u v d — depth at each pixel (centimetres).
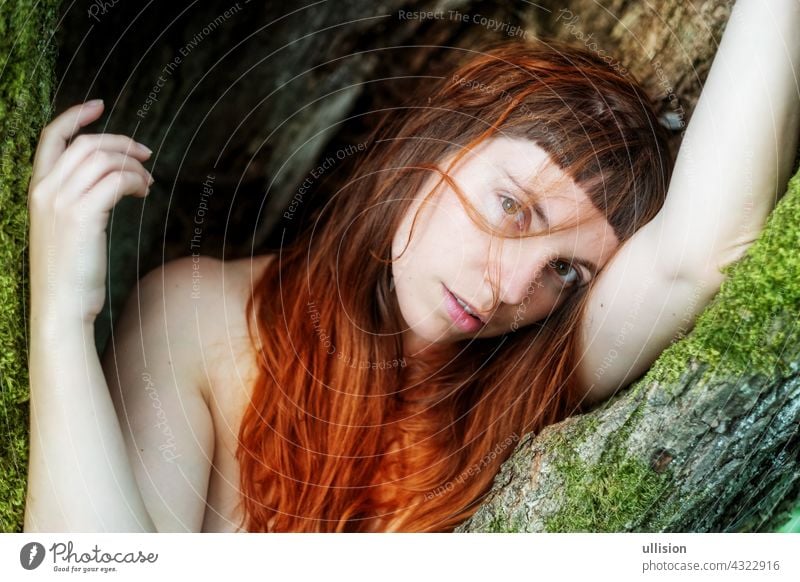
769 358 71
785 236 73
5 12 75
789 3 78
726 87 81
